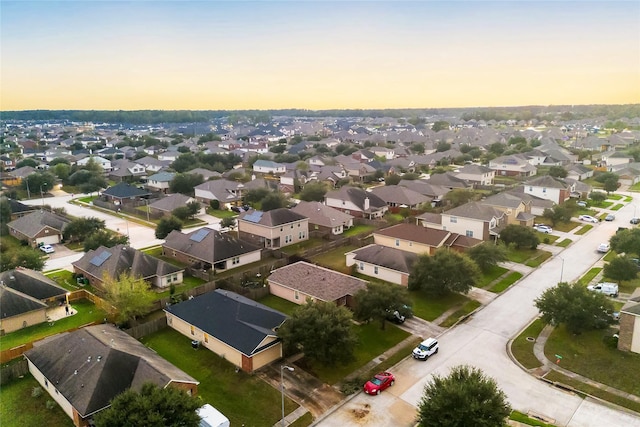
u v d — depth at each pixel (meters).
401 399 33.62
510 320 46.00
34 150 174.75
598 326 40.91
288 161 154.62
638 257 60.19
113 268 52.88
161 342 41.59
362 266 58.09
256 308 41.78
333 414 32.06
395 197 93.56
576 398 33.59
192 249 61.59
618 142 183.75
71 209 96.19
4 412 32.41
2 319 43.09
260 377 36.12
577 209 90.81
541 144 183.50
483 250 57.81
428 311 48.00
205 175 120.62
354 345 36.84
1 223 78.31
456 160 155.25
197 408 27.31
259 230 69.38
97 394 30.11
